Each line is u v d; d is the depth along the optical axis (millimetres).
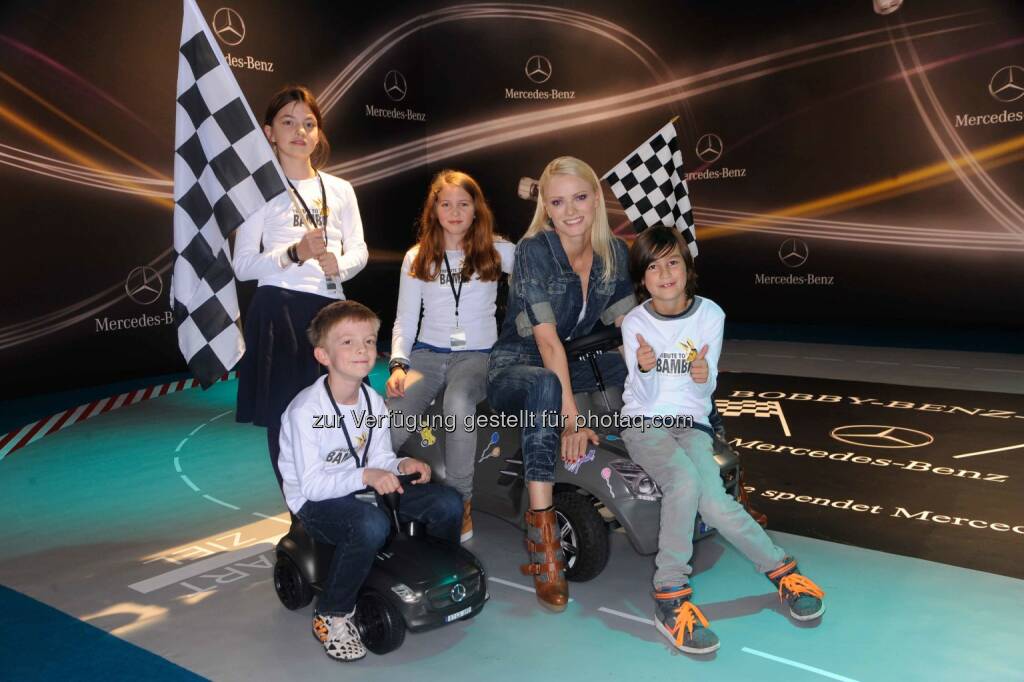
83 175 6352
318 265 2758
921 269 8211
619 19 8938
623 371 2918
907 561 2760
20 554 3051
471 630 2371
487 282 3016
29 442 4711
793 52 8461
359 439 2404
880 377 5859
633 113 9039
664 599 2277
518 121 9125
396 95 8719
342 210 2910
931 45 7867
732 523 2354
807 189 8594
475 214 2969
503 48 9023
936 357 6594
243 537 3188
